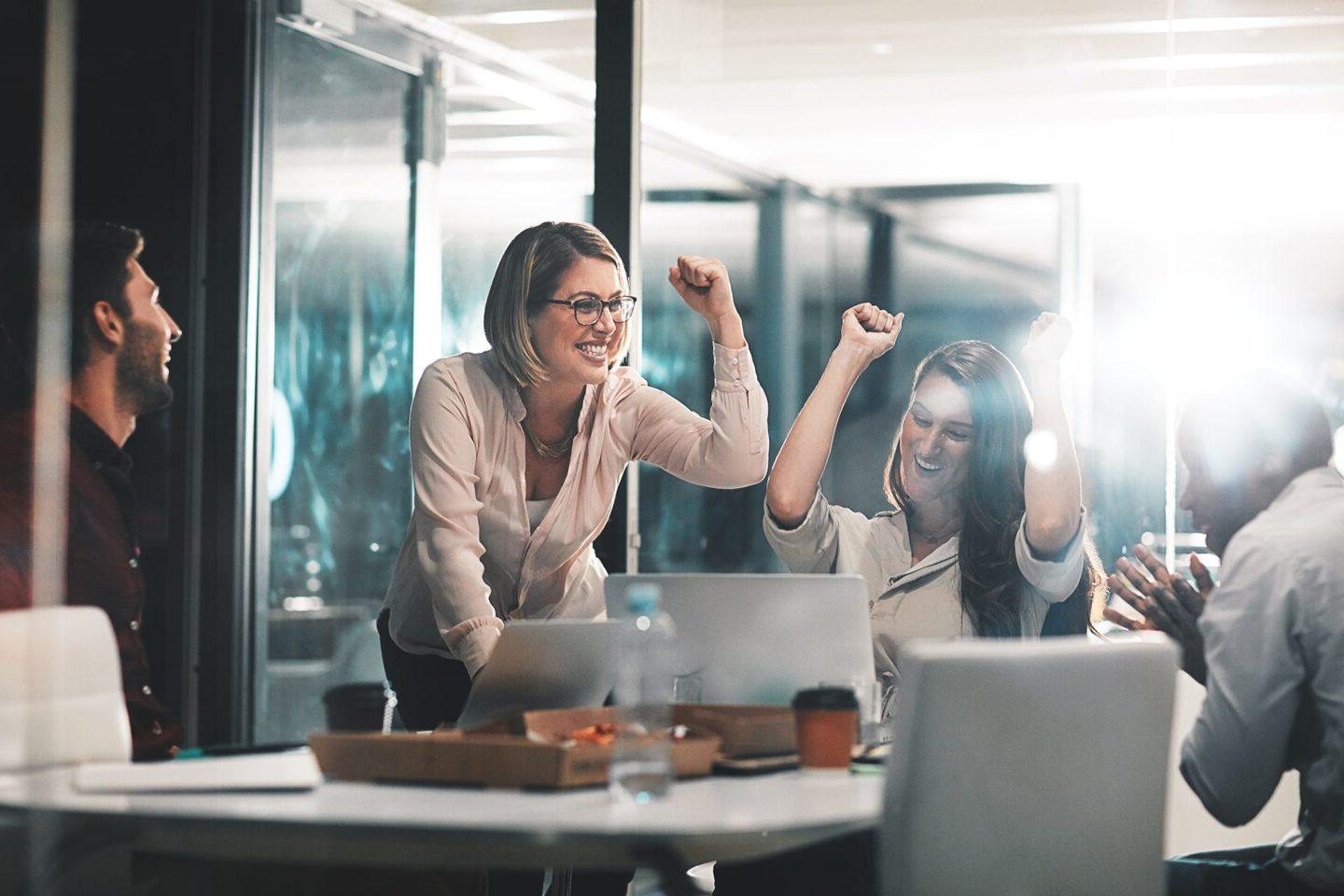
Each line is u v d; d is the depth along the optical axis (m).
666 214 4.02
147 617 4.14
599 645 2.04
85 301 3.34
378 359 4.23
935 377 3.44
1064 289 3.42
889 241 3.66
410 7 4.09
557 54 4.00
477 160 4.12
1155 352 3.33
